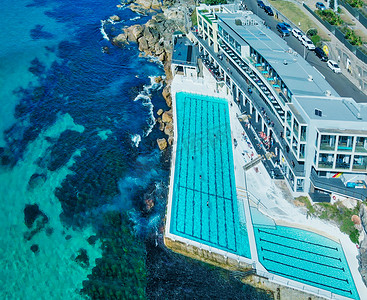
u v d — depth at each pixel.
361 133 64.31
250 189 77.00
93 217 77.19
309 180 71.38
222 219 72.31
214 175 80.88
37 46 123.75
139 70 120.25
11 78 108.31
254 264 64.81
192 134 91.25
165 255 70.06
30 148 89.38
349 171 67.75
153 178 86.12
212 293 64.12
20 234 73.12
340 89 86.69
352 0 111.31
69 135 94.56
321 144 65.94
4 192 79.50
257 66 88.56
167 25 136.00
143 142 94.81
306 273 63.50
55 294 65.06
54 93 106.56
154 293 65.25
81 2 156.38
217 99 101.56
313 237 68.75
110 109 103.94
